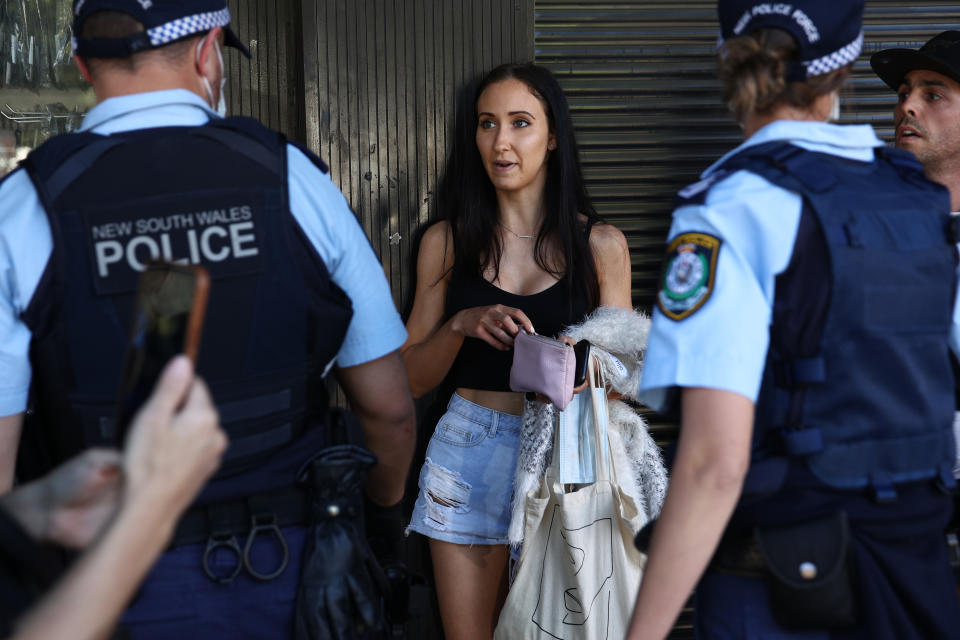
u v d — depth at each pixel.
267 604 1.66
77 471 1.10
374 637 1.71
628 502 2.52
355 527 1.72
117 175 1.58
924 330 1.48
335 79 3.09
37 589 1.09
